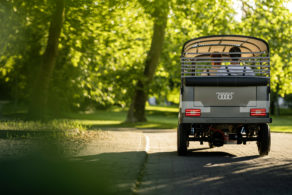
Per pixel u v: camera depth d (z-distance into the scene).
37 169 6.12
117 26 24.06
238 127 11.88
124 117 45.06
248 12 27.94
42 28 23.38
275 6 26.67
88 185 5.62
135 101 31.78
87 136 16.16
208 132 11.91
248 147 14.62
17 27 21.86
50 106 27.95
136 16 24.95
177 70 32.88
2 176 5.69
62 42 23.55
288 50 27.88
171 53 32.78
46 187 5.33
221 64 12.61
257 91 11.15
